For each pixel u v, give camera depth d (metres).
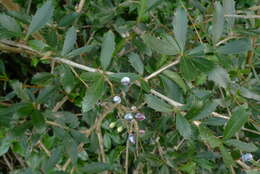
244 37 0.67
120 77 0.60
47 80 0.67
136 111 0.69
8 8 0.75
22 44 0.64
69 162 0.65
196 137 0.62
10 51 0.68
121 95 0.74
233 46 0.62
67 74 0.62
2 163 0.92
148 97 0.61
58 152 0.62
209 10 0.79
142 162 0.72
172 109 0.61
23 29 0.74
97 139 0.70
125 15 0.85
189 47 0.77
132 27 0.77
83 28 0.87
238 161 0.62
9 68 0.98
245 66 0.77
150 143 0.76
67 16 0.72
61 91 0.71
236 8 0.84
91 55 0.78
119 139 0.75
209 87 0.76
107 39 0.60
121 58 0.76
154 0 0.65
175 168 0.68
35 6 0.88
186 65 0.59
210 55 0.63
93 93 0.59
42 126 0.59
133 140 0.68
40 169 0.65
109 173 0.71
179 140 0.78
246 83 0.72
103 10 0.81
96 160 0.76
